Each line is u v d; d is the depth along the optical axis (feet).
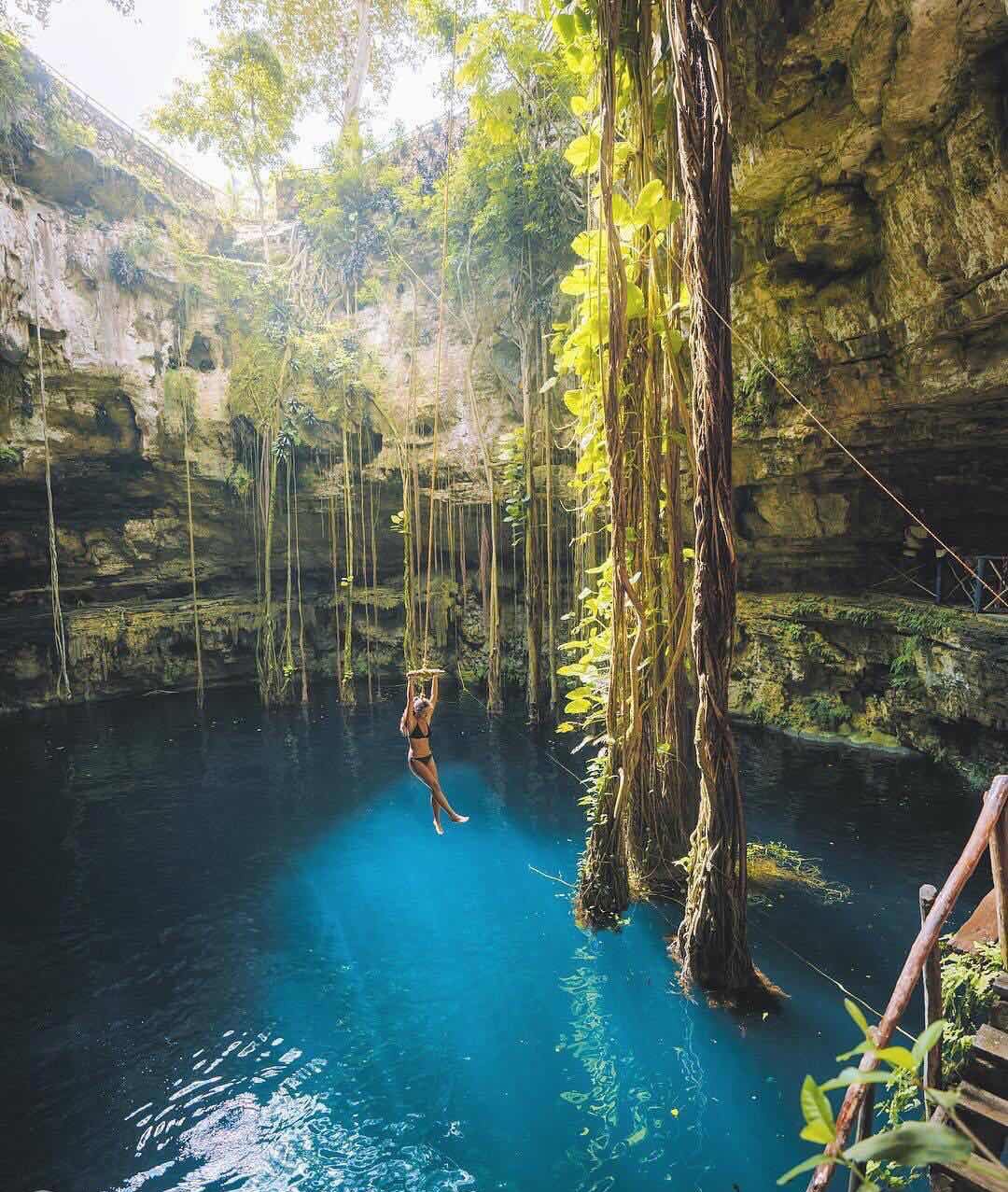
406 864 31.22
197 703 58.03
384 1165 16.31
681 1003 20.86
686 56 17.43
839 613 43.60
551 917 26.61
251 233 71.31
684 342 22.20
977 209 25.86
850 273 33.88
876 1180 11.37
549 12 21.31
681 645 24.07
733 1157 16.10
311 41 64.34
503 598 63.10
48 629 56.49
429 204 56.13
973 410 34.01
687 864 21.61
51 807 38.04
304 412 60.13
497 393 60.34
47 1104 18.39
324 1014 21.68
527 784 39.93
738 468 45.83
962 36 23.00
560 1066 19.20
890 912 25.12
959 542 43.80
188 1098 18.48
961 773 36.40
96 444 55.31
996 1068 8.89
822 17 24.67
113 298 54.65
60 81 53.62
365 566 65.05
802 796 35.17
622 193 21.84
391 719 53.11
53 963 24.50
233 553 65.21
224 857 32.32
